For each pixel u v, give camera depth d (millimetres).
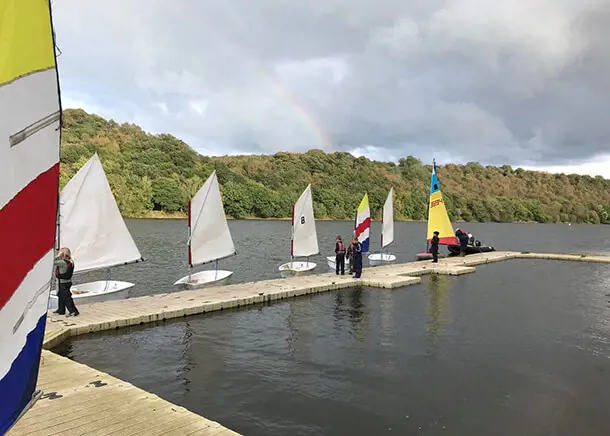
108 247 21969
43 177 2771
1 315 2496
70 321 15492
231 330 16234
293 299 21656
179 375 11969
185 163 117688
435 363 13320
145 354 13492
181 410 8273
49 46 2730
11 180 2498
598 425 9742
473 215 155625
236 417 9734
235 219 110812
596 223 199000
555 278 30766
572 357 14125
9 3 2428
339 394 11008
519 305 21625
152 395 8945
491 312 19984
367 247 34719
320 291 23453
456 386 11664
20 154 2562
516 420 9891
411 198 138625
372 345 14883
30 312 2768
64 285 16125
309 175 143125
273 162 152000
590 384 11977
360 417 9859
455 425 9617
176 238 55906
